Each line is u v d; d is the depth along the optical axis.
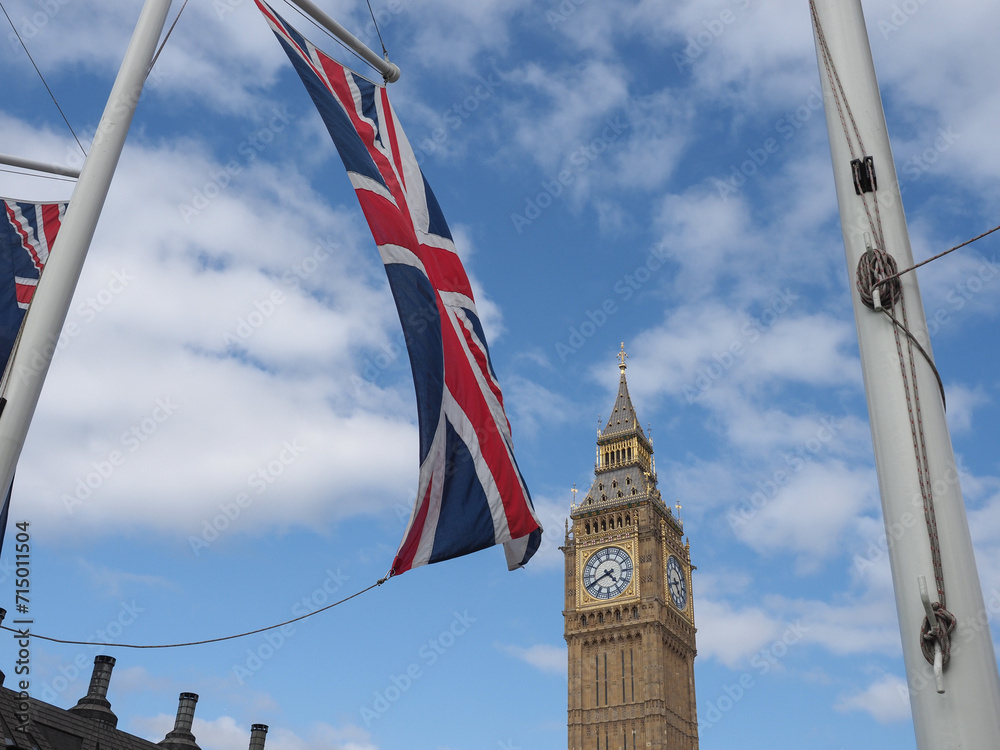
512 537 18.22
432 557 17.27
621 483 140.25
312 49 20.69
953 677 9.55
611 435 146.25
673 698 125.50
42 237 21.16
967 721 9.31
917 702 9.74
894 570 10.41
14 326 19.64
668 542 136.25
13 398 13.08
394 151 21.08
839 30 13.36
